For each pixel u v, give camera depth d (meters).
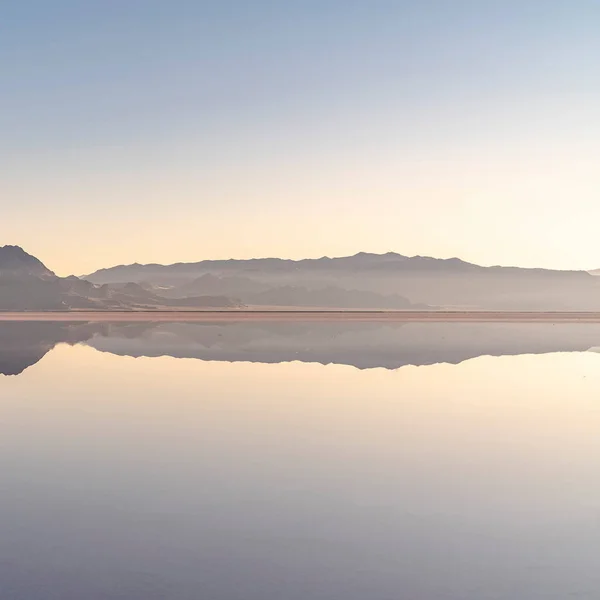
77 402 27.98
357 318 152.12
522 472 17.00
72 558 11.16
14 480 15.86
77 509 13.69
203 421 23.75
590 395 31.48
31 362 44.53
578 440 21.06
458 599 9.84
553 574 10.75
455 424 23.66
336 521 13.09
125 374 38.09
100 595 9.84
